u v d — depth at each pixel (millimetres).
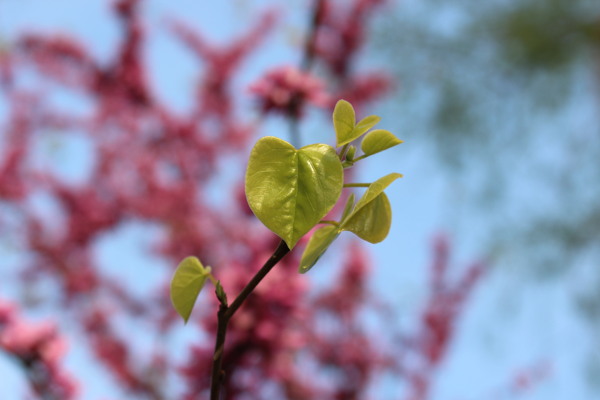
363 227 696
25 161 2410
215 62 2525
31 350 1199
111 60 2521
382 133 685
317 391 1843
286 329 1277
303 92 1316
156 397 2033
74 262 2314
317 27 2127
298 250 1304
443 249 2258
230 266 1285
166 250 2281
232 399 1247
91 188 2422
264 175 669
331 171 672
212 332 1243
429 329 2139
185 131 2469
